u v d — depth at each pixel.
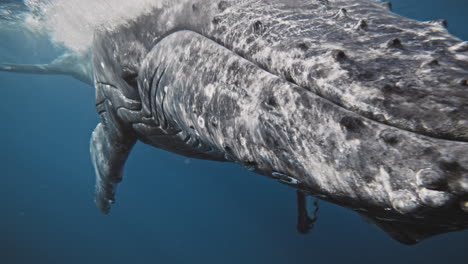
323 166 1.13
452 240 26.77
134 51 2.84
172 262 50.41
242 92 1.50
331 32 1.39
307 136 1.17
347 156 1.04
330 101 1.14
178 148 3.52
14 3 10.80
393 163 0.94
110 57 3.21
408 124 0.95
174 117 2.28
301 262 35.00
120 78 3.14
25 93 76.75
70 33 8.45
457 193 0.82
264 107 1.36
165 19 2.49
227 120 1.57
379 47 1.20
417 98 0.97
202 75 1.81
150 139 3.68
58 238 52.38
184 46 2.12
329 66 1.17
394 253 27.95
